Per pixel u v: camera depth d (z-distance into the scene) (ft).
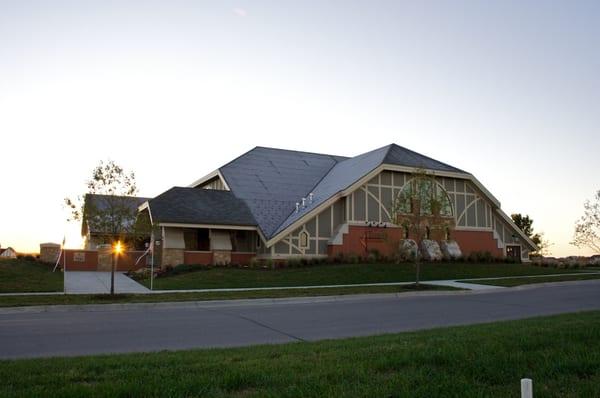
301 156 155.33
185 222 107.04
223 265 108.68
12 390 19.85
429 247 120.37
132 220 69.36
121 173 68.23
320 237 114.83
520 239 138.92
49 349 33.22
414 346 28.63
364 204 118.42
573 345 27.68
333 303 65.31
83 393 19.21
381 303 64.59
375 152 138.41
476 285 87.92
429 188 91.25
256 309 58.18
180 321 47.44
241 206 119.14
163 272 100.83
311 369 23.41
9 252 136.05
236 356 27.37
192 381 20.93
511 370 22.57
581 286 88.17
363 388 19.81
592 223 96.53
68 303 60.80
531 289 83.82
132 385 20.22
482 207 133.59
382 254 116.16
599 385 20.26
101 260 115.65
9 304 58.85
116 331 41.16
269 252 110.52
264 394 19.33
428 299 69.87
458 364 23.73
